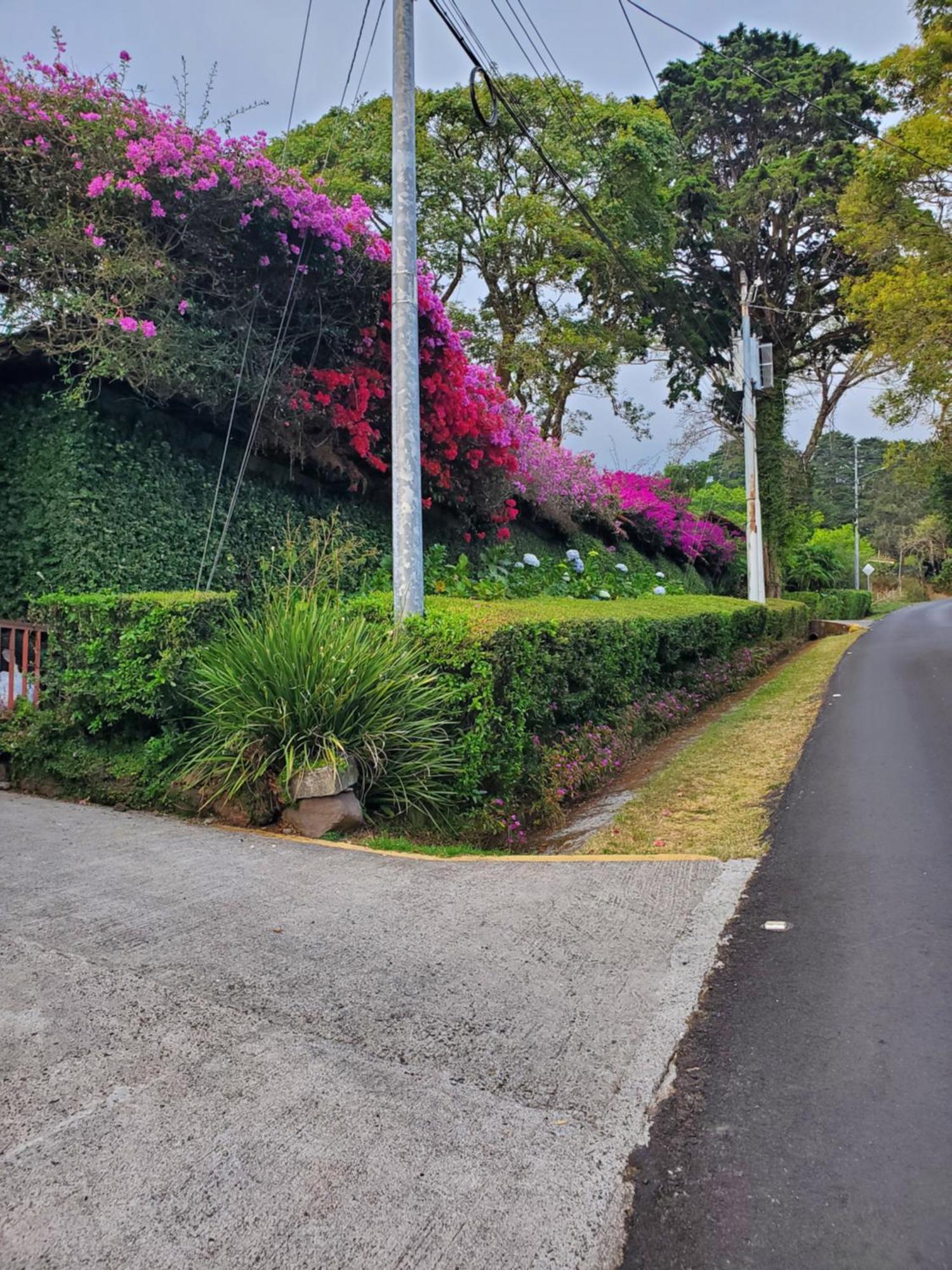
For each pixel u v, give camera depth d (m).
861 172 15.64
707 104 27.41
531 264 20.28
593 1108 2.26
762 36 27.72
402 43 6.32
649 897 3.87
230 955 3.14
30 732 5.89
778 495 28.14
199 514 7.91
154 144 6.95
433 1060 2.46
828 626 26.95
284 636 5.37
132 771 5.64
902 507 69.69
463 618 5.85
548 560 13.99
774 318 28.47
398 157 6.30
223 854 4.47
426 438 10.21
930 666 12.77
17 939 3.23
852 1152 2.08
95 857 4.34
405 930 3.43
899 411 16.52
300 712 5.04
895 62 15.06
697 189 25.62
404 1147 2.07
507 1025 2.68
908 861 4.21
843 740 7.50
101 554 6.99
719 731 9.00
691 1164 2.05
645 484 21.66
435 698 5.43
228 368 7.55
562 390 22.33
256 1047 2.50
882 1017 2.71
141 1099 2.23
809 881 4.04
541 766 6.39
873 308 15.32
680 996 2.89
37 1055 2.42
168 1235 1.77
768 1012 2.78
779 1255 1.77
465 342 17.56
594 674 7.38
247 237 7.61
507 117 19.33
